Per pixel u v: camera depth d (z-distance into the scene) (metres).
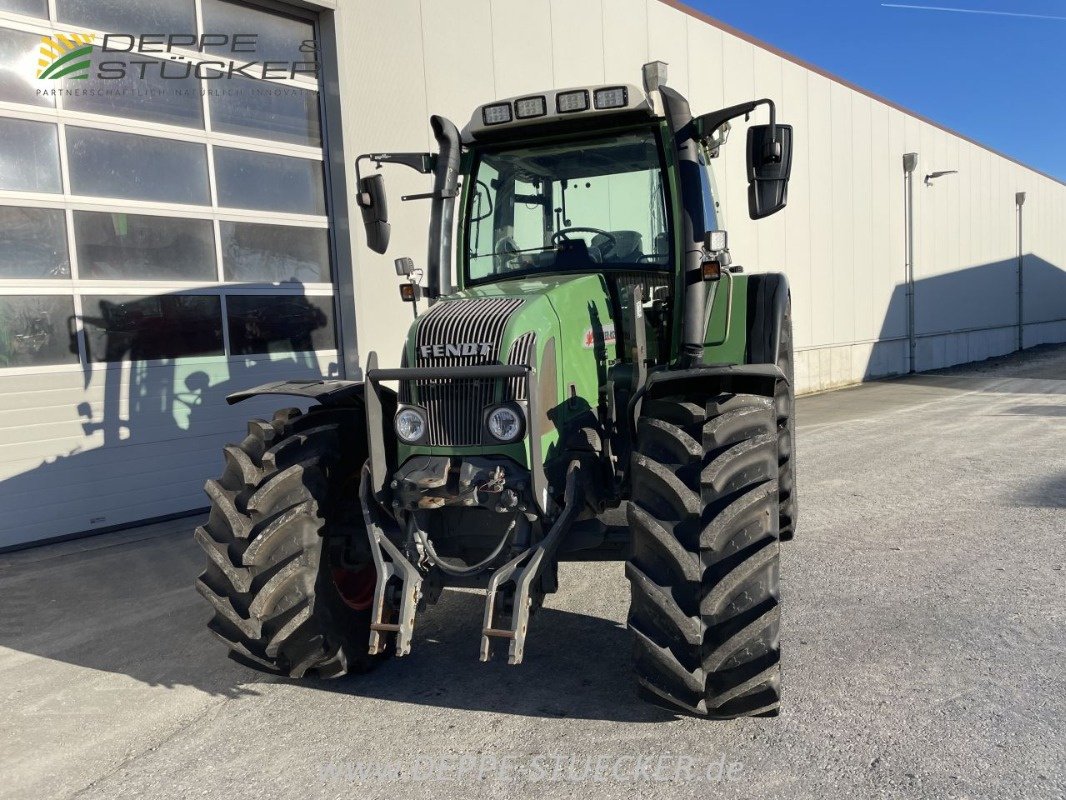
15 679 3.58
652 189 3.81
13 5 5.58
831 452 8.23
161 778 2.72
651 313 3.80
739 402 2.97
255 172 6.89
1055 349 26.53
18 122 5.61
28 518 5.62
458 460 3.05
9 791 2.68
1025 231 26.17
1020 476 6.69
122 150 6.09
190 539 5.75
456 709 3.11
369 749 2.84
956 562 4.56
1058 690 3.04
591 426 3.40
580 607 4.14
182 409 6.40
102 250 5.98
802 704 3.00
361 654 3.34
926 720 2.85
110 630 4.14
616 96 3.61
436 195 3.94
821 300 15.30
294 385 3.56
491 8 8.62
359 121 7.41
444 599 4.38
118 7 6.07
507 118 3.77
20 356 5.59
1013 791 2.42
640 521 2.79
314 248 7.32
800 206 14.48
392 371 3.04
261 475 3.17
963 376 17.91
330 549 3.30
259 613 3.01
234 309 6.73
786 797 2.44
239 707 3.23
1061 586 4.12
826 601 4.04
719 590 2.66
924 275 19.52
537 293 3.27
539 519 2.95
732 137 12.66
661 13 11.09
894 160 17.77
